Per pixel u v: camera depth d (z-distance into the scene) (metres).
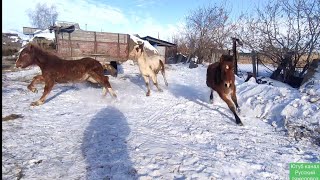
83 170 4.18
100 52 14.96
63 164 4.35
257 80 14.16
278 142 5.68
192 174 4.12
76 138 5.47
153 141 5.44
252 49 16.97
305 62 15.94
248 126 6.73
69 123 6.43
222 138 5.80
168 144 5.30
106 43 14.98
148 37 29.53
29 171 4.09
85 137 5.54
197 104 8.91
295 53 15.16
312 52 15.54
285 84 14.33
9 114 6.87
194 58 33.22
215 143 5.49
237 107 7.97
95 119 6.82
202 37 32.75
